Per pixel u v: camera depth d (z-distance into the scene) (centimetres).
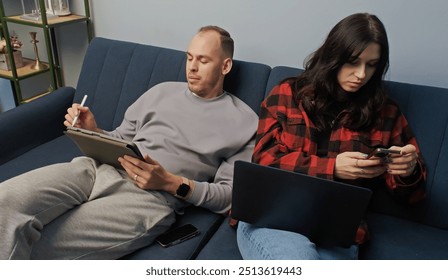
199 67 133
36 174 102
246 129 136
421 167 113
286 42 166
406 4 141
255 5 165
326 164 106
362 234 112
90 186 115
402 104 128
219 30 136
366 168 101
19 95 211
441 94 125
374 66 108
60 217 103
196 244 115
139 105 149
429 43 144
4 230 90
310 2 155
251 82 146
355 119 116
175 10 182
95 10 202
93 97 169
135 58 162
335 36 108
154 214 114
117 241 106
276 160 114
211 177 138
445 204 124
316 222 96
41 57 233
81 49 216
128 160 112
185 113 138
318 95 117
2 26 199
